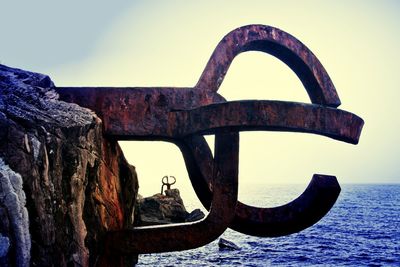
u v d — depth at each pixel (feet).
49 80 15.78
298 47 17.90
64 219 11.64
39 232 10.34
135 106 15.61
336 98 17.99
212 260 75.77
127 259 17.39
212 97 16.31
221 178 14.78
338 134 15.23
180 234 14.78
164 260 73.05
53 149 11.42
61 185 11.70
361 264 82.94
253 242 104.01
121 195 17.28
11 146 10.25
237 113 13.93
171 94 15.76
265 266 74.38
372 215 217.77
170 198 96.07
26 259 9.81
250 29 17.48
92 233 13.37
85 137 13.32
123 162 18.03
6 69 15.43
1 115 10.54
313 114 14.58
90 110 14.80
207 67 16.51
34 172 10.53
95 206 13.94
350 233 134.72
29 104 12.80
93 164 13.87
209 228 14.66
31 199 10.29
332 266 79.46
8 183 9.77
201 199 18.40
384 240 118.83
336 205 314.55
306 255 89.15
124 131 15.48
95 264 13.75
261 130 14.61
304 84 18.62
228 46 16.99
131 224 18.98
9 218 9.68
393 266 81.71
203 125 14.51
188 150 17.39
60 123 12.30
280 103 14.06
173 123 15.58
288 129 14.28
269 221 17.53
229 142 14.88
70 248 11.84
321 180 17.29
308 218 17.78
